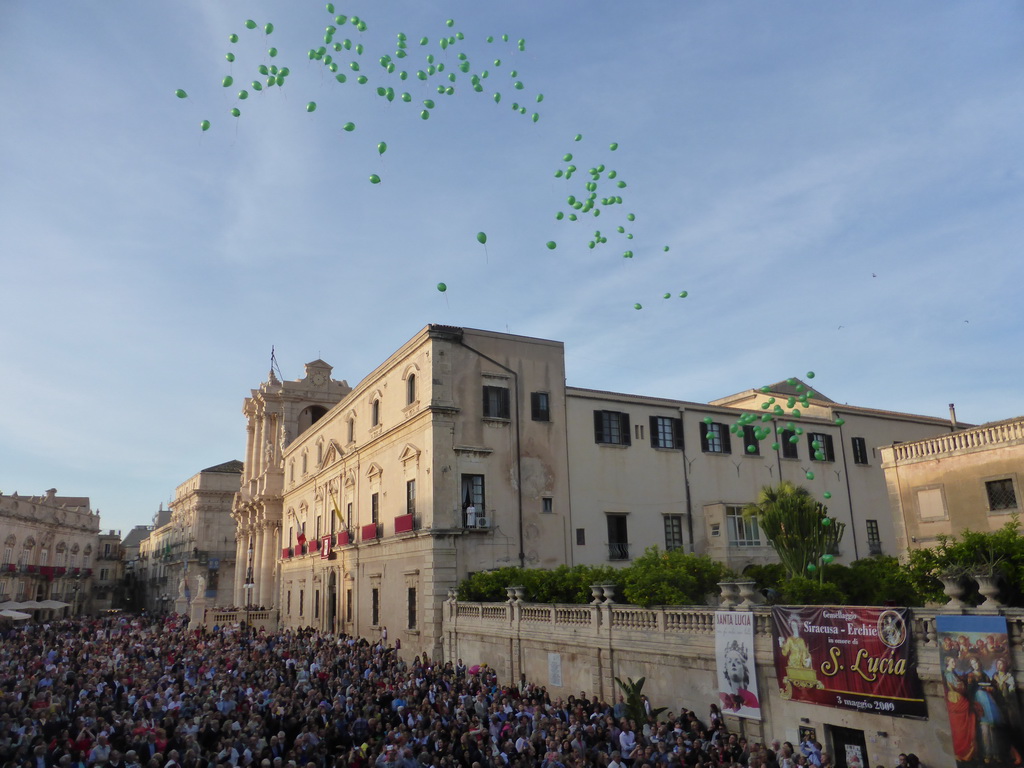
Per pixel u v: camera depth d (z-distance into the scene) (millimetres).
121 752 18328
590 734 18078
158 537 116250
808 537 25516
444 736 18703
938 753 14641
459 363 34844
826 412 45656
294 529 59906
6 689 25484
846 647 16250
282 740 18531
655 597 21953
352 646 36156
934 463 29234
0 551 76500
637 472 38000
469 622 29578
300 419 68500
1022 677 13344
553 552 34875
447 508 32938
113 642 42469
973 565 17047
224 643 40812
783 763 15414
